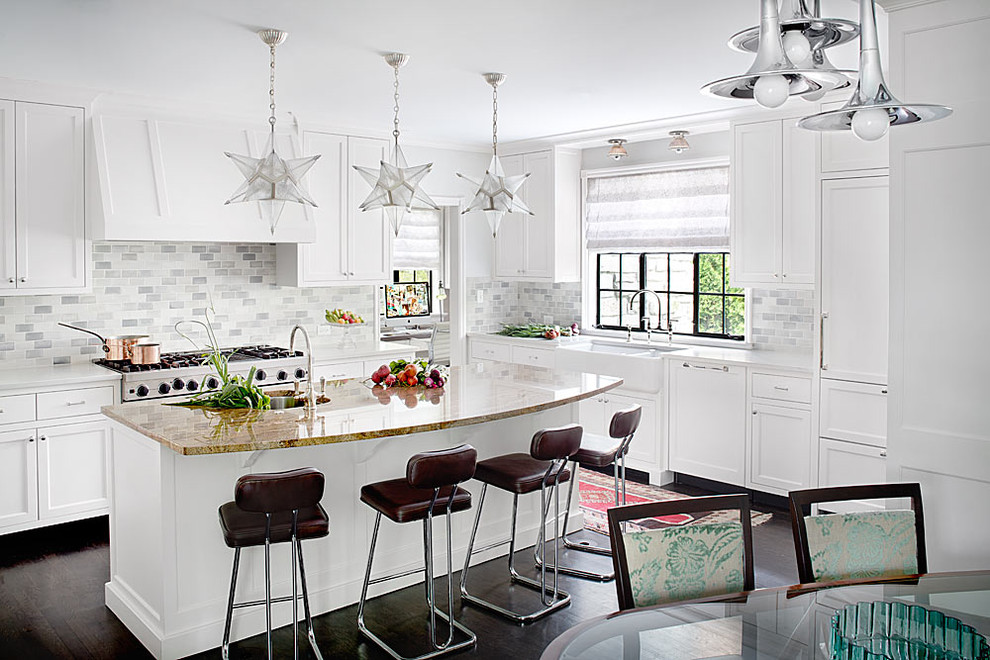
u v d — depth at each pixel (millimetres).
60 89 4684
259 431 3246
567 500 4738
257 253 6090
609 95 4980
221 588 3404
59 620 3664
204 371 5129
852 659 1881
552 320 7566
